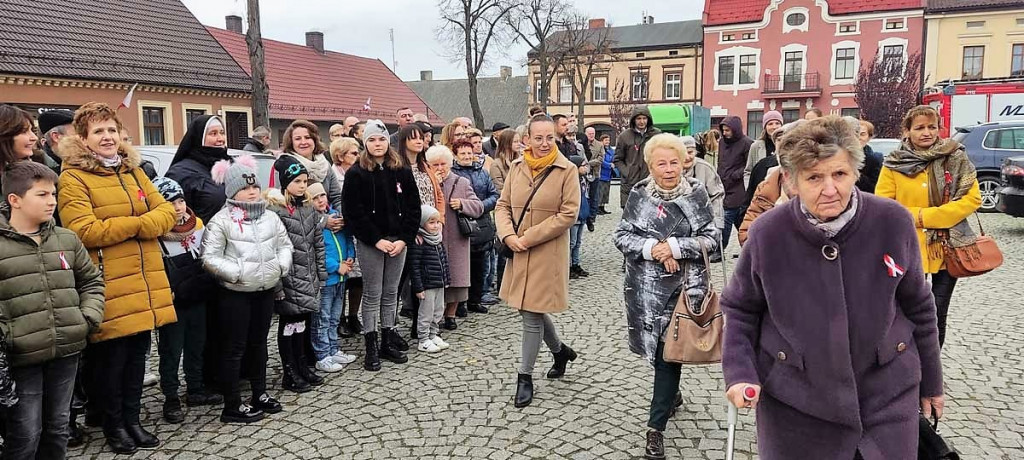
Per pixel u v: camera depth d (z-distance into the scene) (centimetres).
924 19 3366
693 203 356
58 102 1883
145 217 358
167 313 374
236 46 2912
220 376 415
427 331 545
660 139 363
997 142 1295
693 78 3953
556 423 400
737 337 224
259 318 411
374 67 3688
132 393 373
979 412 397
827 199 199
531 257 428
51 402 320
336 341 515
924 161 404
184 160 444
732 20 3769
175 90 2202
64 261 314
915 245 207
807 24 3600
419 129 550
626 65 4112
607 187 1459
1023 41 3216
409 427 397
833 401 204
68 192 339
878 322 203
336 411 423
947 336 541
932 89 1734
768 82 3712
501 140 716
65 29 2023
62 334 309
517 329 605
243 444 379
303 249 452
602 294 728
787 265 211
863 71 3356
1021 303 639
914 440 203
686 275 352
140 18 2298
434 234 534
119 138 359
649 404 425
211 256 390
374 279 495
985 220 1204
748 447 365
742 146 833
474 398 441
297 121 560
